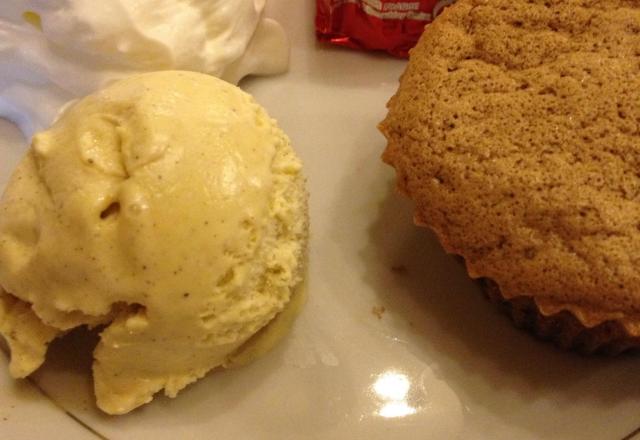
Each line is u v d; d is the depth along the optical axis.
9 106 0.16
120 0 0.14
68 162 0.12
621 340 0.12
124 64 0.15
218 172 0.12
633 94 0.12
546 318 0.13
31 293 0.12
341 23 0.17
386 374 0.13
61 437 0.12
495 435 0.13
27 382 0.13
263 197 0.12
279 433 0.13
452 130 0.12
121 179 0.11
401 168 0.13
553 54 0.13
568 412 0.13
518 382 0.13
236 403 0.13
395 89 0.17
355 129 0.16
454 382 0.13
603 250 0.11
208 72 0.16
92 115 0.12
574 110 0.12
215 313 0.12
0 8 0.14
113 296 0.11
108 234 0.11
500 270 0.12
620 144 0.12
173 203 0.11
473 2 0.13
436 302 0.14
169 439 0.12
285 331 0.14
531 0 0.13
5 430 0.12
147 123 0.11
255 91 0.17
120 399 0.12
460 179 0.12
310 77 0.17
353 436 0.13
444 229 0.12
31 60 0.15
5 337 0.12
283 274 0.12
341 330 0.14
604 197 0.11
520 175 0.12
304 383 0.13
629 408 0.13
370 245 0.15
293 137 0.16
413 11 0.16
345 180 0.15
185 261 0.11
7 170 0.15
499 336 0.14
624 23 0.13
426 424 0.13
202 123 0.12
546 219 0.12
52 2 0.14
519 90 0.12
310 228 0.15
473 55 0.13
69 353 0.13
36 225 0.12
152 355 0.12
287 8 0.18
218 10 0.15
